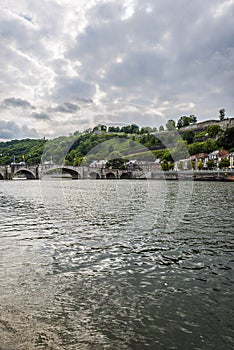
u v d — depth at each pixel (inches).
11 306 341.1
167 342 284.2
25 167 4628.4
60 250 559.5
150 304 354.0
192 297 372.8
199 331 301.6
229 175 3641.7
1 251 549.0
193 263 498.0
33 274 437.1
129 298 368.2
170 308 345.4
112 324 311.3
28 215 977.5
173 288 398.3
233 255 542.9
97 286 400.5
